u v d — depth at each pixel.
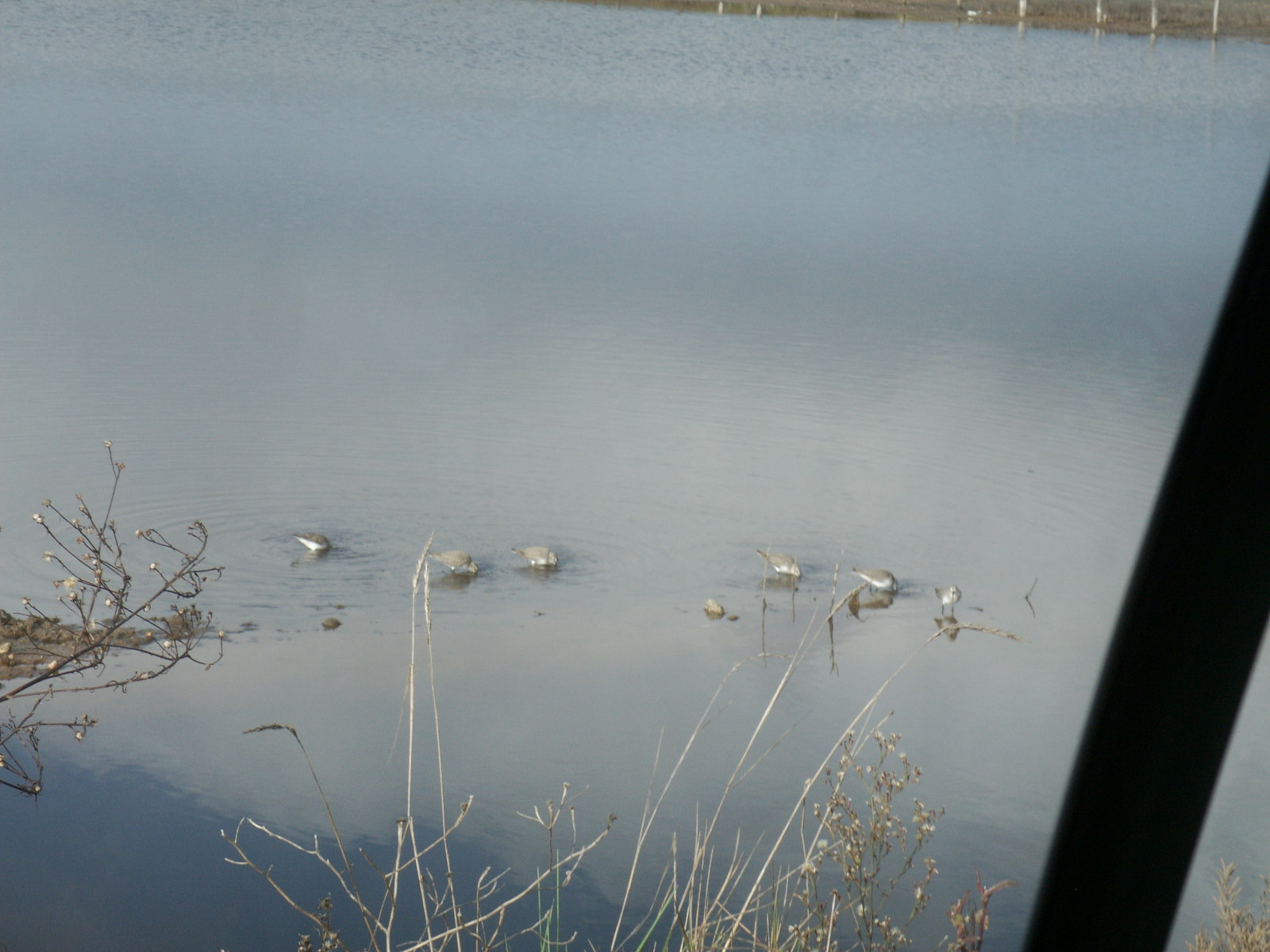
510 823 8.77
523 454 17.08
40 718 9.87
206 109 45.88
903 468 17.33
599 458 17.42
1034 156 44.94
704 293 26.17
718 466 17.00
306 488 15.66
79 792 8.89
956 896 7.60
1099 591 13.74
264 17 71.19
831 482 16.89
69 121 41.66
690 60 66.31
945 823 8.62
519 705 10.62
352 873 5.61
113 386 18.80
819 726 10.38
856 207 36.16
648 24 77.00
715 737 10.05
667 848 8.32
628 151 43.69
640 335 23.14
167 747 9.61
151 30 64.56
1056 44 75.69
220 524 14.52
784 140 47.00
